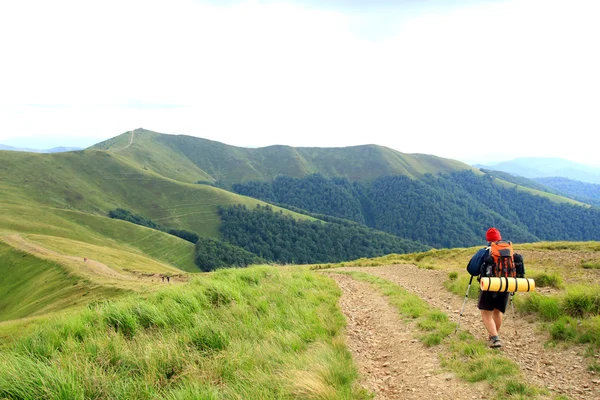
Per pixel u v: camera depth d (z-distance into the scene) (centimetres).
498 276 620
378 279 1802
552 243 3047
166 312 824
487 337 696
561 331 629
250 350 628
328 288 1445
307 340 737
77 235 12744
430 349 688
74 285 5250
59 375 470
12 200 16050
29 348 639
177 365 567
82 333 709
